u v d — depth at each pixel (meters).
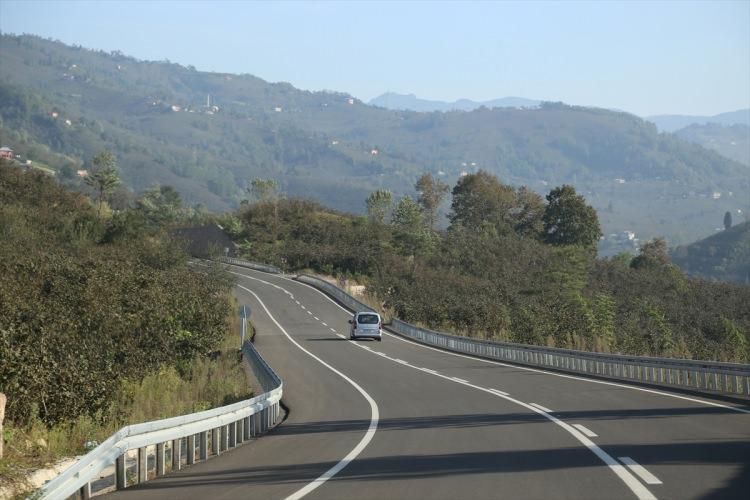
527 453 19.33
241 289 134.62
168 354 48.97
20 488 15.68
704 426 23.52
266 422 27.86
